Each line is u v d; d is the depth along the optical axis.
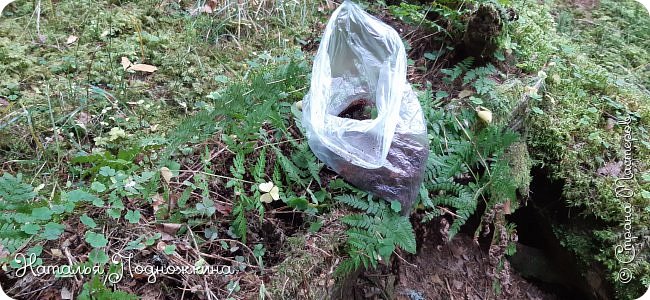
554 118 2.71
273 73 2.40
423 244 2.66
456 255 2.70
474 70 2.64
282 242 1.89
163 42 2.77
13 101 2.30
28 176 2.02
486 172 2.40
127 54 2.62
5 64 2.47
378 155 1.97
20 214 1.58
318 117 2.01
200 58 2.73
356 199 1.98
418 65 2.80
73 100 2.34
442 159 2.29
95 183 1.70
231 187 2.04
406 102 2.18
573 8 4.00
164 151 2.05
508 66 2.77
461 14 2.71
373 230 1.90
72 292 1.58
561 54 3.09
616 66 3.38
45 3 2.89
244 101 2.18
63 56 2.58
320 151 2.05
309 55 2.82
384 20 3.04
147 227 1.81
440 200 2.27
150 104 2.39
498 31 2.56
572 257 2.58
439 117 2.37
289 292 1.71
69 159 2.09
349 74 2.24
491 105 2.49
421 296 2.53
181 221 1.89
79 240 1.74
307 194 2.04
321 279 1.79
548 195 2.69
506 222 2.50
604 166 2.58
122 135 2.19
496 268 2.56
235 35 2.97
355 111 2.23
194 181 2.01
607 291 2.45
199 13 3.00
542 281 2.77
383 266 2.49
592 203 2.48
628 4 4.07
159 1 3.07
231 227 1.89
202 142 2.16
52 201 1.76
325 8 3.29
